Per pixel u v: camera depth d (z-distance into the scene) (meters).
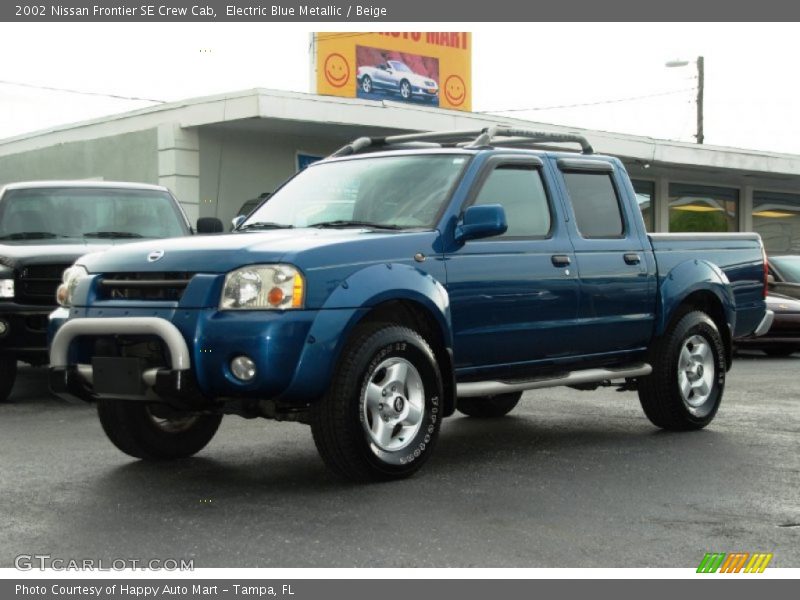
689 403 8.00
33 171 23.91
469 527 5.11
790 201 32.09
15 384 11.20
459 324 6.43
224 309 5.57
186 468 6.58
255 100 18.80
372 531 5.04
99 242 10.09
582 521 5.24
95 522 5.25
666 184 28.30
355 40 28.80
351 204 6.82
